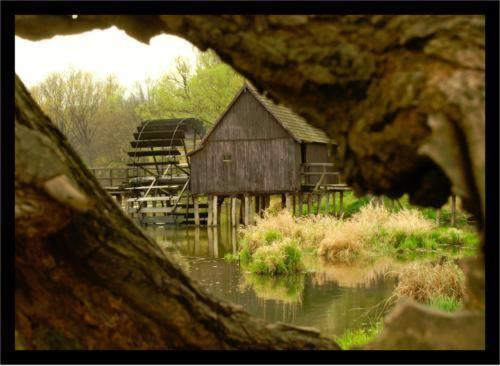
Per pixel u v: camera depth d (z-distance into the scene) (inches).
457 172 88.0
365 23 95.2
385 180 101.7
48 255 104.7
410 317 90.7
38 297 109.0
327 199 1135.6
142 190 1419.8
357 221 823.1
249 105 1178.0
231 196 1190.9
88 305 109.7
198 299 114.4
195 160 1210.0
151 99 2057.1
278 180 1162.0
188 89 1895.9
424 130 93.4
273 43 99.3
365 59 96.0
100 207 106.5
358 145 100.7
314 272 592.7
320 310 417.7
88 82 2003.0
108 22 112.2
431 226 818.8
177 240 965.8
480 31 91.2
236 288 522.0
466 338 88.6
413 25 93.0
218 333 114.7
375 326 343.0
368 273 572.1
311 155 1237.7
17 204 93.3
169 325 111.8
